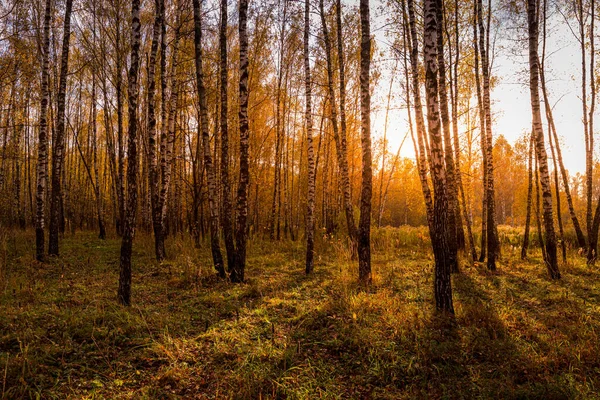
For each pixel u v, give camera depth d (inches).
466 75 586.9
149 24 673.0
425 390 164.7
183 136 767.7
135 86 267.3
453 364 185.6
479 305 270.1
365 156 344.8
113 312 241.9
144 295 301.7
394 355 189.8
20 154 785.6
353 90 725.3
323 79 676.1
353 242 482.6
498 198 1740.9
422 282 349.7
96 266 411.8
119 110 668.1
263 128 865.5
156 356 189.3
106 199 1171.9
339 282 345.4
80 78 799.7
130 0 652.7
